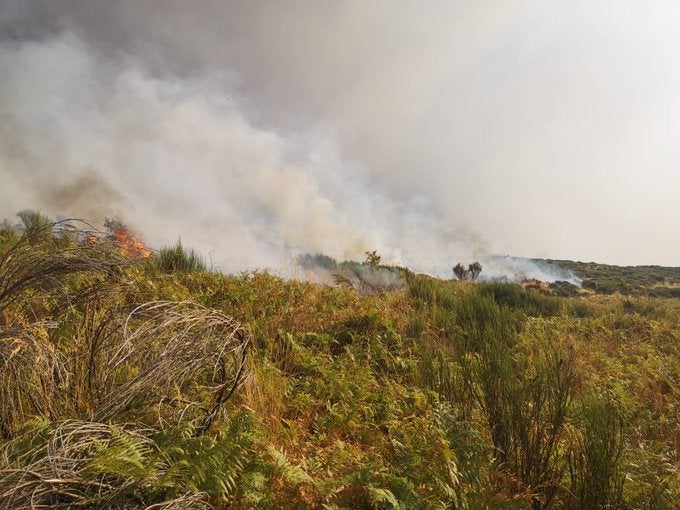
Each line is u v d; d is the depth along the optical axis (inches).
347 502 117.3
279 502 109.1
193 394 138.9
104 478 96.7
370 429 165.6
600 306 580.7
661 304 643.5
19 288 156.4
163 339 134.5
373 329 290.7
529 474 145.3
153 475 95.0
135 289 186.4
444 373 212.2
